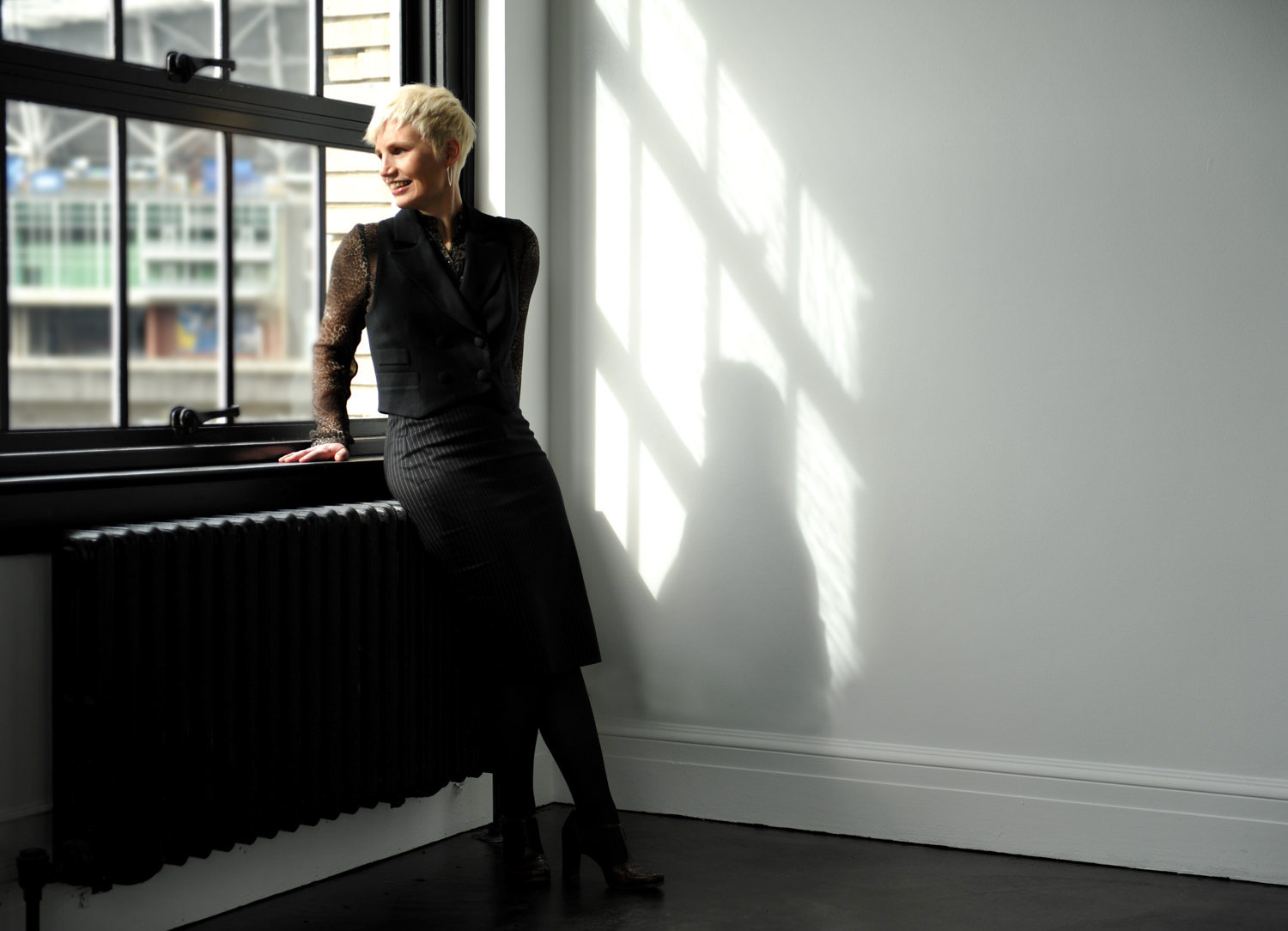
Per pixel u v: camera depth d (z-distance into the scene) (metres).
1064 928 2.45
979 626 2.98
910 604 3.05
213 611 2.31
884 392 3.05
